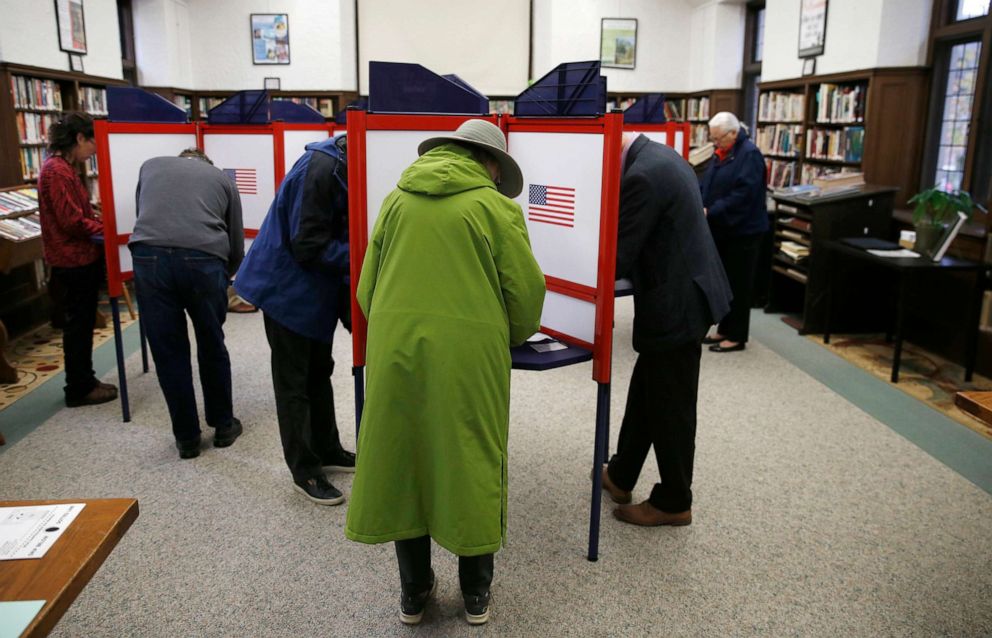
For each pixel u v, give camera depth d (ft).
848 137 20.02
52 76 18.98
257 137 13.74
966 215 13.83
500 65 31.78
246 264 8.41
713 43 29.89
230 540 8.03
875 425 11.48
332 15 30.32
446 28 31.35
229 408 10.44
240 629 6.58
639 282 7.61
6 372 13.02
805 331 17.06
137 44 28.04
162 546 7.88
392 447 5.90
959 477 9.68
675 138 12.72
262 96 13.73
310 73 30.68
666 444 7.92
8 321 15.57
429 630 6.60
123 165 11.12
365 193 7.18
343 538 8.11
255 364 14.30
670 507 8.25
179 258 9.25
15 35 17.43
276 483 9.38
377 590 7.20
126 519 4.10
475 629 6.61
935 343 15.48
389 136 7.22
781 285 19.07
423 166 5.89
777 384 13.47
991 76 16.31
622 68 31.96
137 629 6.55
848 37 20.07
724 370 14.30
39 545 3.75
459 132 6.13
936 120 18.39
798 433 11.16
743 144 14.94
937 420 11.70
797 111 23.22
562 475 9.71
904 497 9.13
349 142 7.05
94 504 4.17
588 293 7.30
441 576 7.45
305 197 7.87
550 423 11.55
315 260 8.01
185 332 9.73
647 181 7.17
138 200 9.63
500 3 31.35
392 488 5.97
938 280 15.34
